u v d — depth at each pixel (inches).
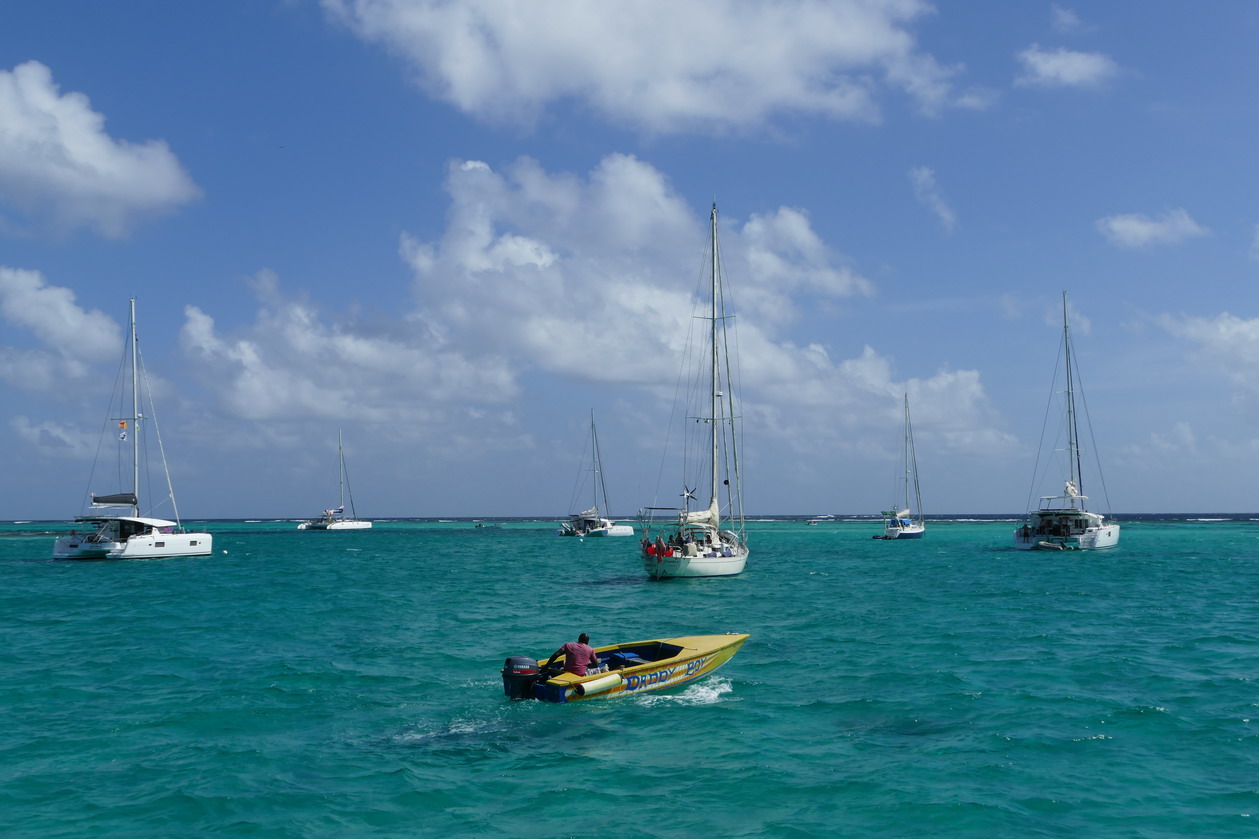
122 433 2866.6
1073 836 480.1
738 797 546.3
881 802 534.3
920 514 4675.2
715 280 2095.2
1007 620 1304.1
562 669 813.9
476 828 501.4
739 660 987.3
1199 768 594.2
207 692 844.0
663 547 1973.4
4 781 585.0
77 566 2691.9
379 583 2090.3
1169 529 5915.4
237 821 513.0
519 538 5565.9
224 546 4458.7
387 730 707.4
